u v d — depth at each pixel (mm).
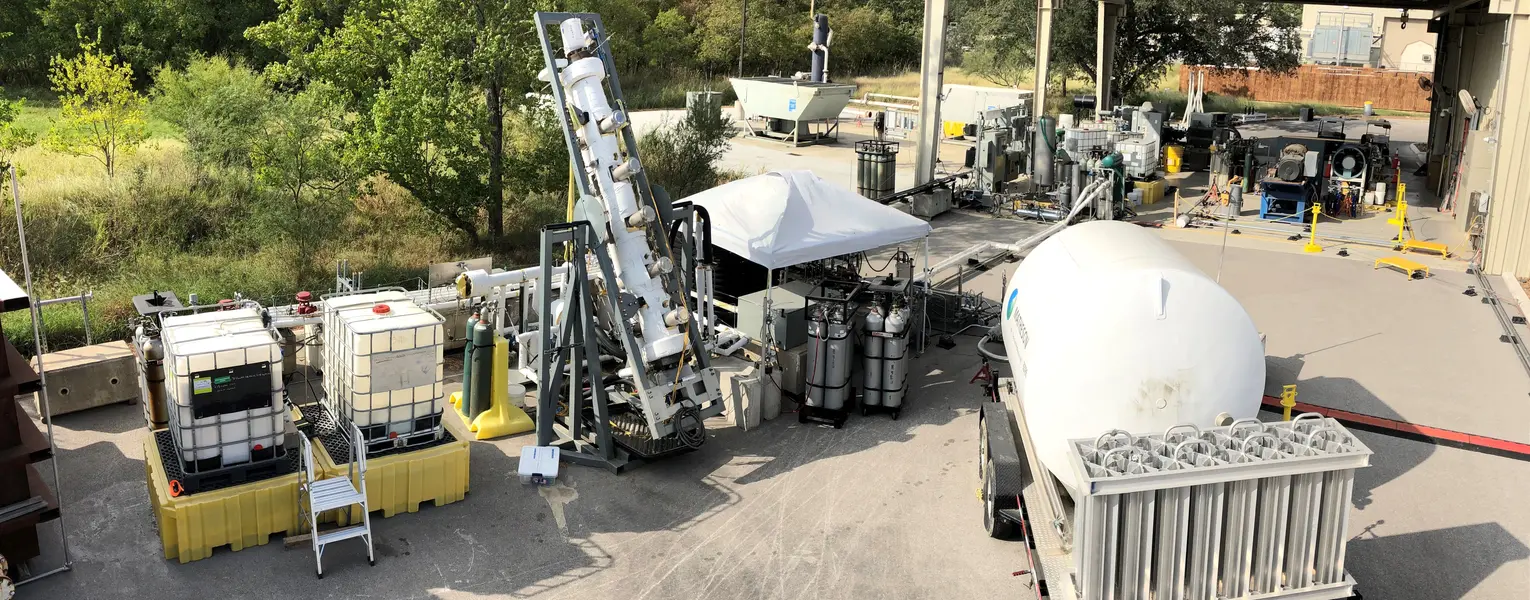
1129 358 8305
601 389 11016
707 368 11375
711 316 11875
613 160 11180
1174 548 7191
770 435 12023
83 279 17484
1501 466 11219
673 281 11375
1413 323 16281
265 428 9430
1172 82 59125
